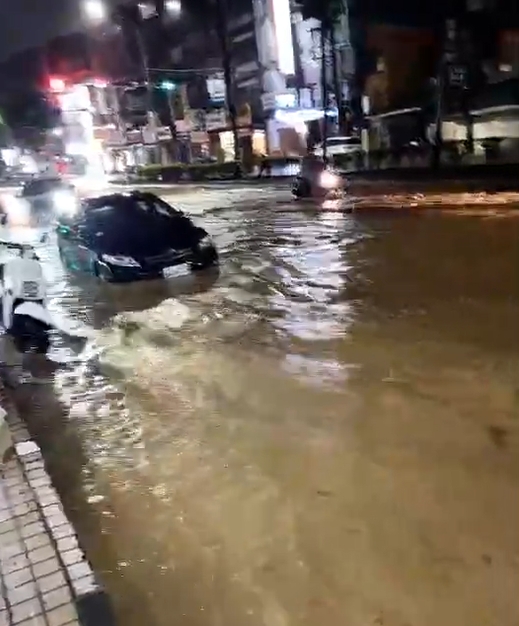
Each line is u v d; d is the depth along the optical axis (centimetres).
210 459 426
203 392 546
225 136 4647
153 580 311
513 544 315
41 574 281
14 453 398
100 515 372
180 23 4853
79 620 254
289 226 1587
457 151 2756
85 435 482
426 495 362
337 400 503
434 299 775
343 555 317
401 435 435
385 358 587
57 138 6469
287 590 296
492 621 268
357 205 1958
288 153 4162
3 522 322
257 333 702
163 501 381
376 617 275
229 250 1284
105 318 810
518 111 2575
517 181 2130
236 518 356
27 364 656
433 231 1304
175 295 907
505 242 1102
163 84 5019
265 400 516
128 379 594
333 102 3750
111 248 984
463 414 459
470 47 2767
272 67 4019
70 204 1187
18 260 816
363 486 377
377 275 940
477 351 582
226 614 285
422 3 2984
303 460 414
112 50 5653
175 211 1120
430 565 304
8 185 4053
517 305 717
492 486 366
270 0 3884
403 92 3180
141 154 5544
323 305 798
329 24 3441
